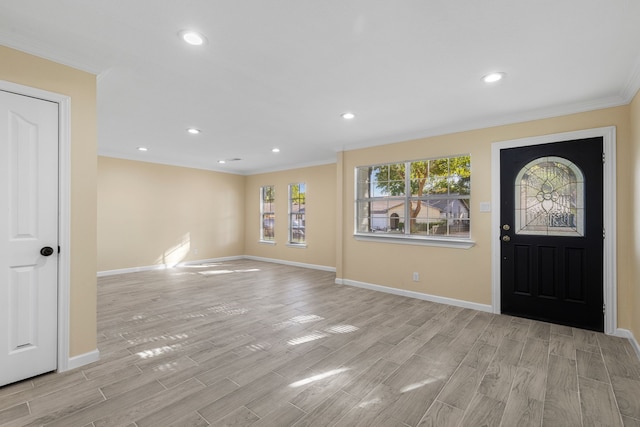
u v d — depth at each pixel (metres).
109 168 5.65
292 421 1.67
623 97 2.80
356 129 3.99
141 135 4.38
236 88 2.74
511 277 3.44
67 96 2.17
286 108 3.24
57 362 2.14
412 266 4.20
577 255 3.08
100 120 3.67
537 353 2.50
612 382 2.06
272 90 2.78
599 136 2.95
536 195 3.30
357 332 2.94
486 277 3.60
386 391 1.96
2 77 1.91
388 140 4.45
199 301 3.96
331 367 2.26
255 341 2.72
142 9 1.69
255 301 3.97
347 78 2.54
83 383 2.01
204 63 2.30
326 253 6.23
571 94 2.82
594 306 2.99
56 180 2.13
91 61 2.24
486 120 3.56
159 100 3.03
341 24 1.83
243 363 2.32
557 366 2.28
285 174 7.03
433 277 4.01
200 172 7.01
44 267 2.09
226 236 7.51
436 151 4.02
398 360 2.38
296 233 6.91
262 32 1.91
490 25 1.83
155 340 2.73
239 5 1.66
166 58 2.23
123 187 5.81
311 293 4.40
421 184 4.26
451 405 1.82
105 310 3.57
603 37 1.93
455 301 3.81
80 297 2.24
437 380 2.09
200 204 7.00
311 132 4.16
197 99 3.00
